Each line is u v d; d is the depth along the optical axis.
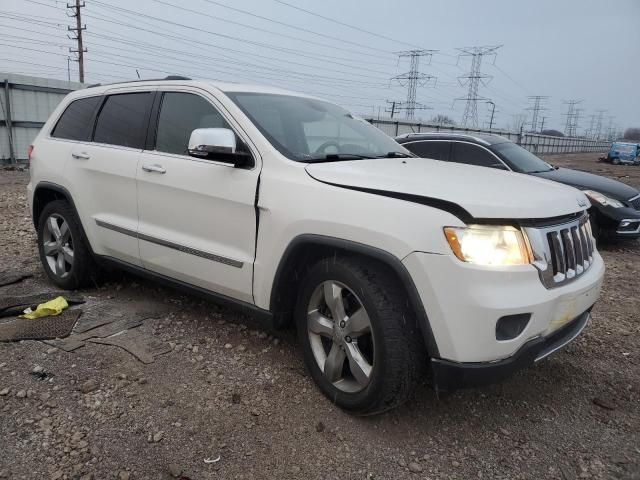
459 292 2.41
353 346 2.81
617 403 3.15
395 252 2.53
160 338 3.69
